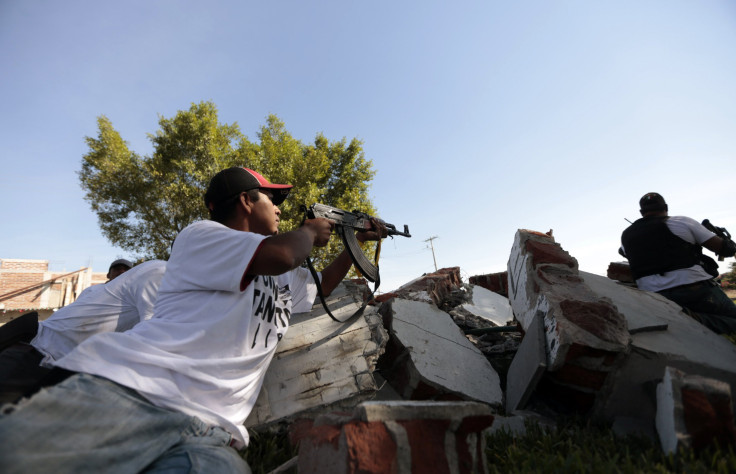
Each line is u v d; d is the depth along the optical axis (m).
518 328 3.51
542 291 2.46
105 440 1.05
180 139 15.73
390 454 1.10
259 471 1.66
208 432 1.31
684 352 1.94
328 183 17.03
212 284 1.45
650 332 2.15
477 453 1.29
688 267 3.07
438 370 2.47
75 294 16.23
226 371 1.44
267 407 2.03
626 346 1.90
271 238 1.53
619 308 2.37
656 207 3.37
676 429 1.48
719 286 3.11
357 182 17.09
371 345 2.33
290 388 2.11
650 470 1.36
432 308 3.10
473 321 4.32
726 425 1.43
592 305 2.08
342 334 2.37
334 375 2.17
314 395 2.09
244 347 1.52
